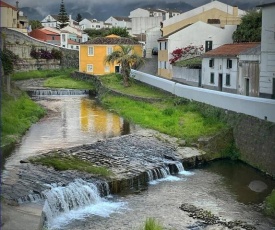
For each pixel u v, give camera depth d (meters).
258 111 29.52
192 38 60.47
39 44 86.88
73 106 49.81
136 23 123.25
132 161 27.23
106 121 40.78
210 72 48.22
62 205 20.61
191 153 29.64
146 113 41.88
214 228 19.30
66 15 127.38
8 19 85.31
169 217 20.41
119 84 58.88
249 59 40.62
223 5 67.38
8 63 46.28
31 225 17.03
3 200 19.27
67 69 89.06
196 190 24.25
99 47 74.62
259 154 28.64
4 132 32.72
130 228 19.14
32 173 23.53
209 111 36.19
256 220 20.39
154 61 78.12
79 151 28.72
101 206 21.58
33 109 43.41
